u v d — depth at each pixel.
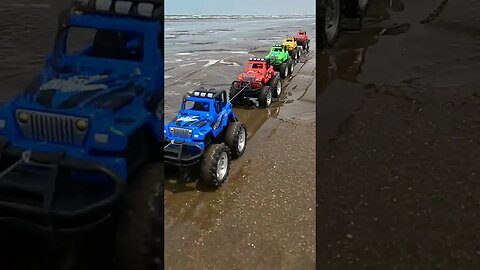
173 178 5.36
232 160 6.20
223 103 5.99
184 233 3.95
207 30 51.41
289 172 5.63
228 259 3.55
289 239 3.84
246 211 4.43
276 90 10.68
